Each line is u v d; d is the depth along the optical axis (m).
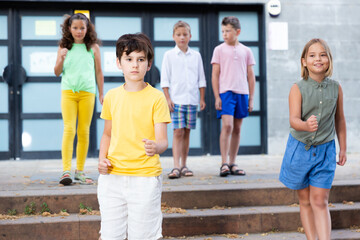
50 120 7.00
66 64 4.30
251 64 5.02
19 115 6.92
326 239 3.01
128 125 2.65
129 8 7.12
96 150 7.01
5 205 3.72
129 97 2.68
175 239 3.61
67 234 3.53
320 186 3.05
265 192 4.08
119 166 2.63
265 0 7.19
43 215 3.68
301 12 7.30
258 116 7.35
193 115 4.92
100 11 7.07
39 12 6.95
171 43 7.21
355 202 4.16
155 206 2.64
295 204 4.08
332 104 3.07
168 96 4.92
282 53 7.26
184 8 7.21
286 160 3.18
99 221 3.56
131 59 2.64
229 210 3.90
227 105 4.84
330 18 7.35
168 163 6.13
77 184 4.30
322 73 3.11
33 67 6.96
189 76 4.93
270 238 3.62
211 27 7.24
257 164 5.95
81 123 4.41
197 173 5.12
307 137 3.08
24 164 6.16
